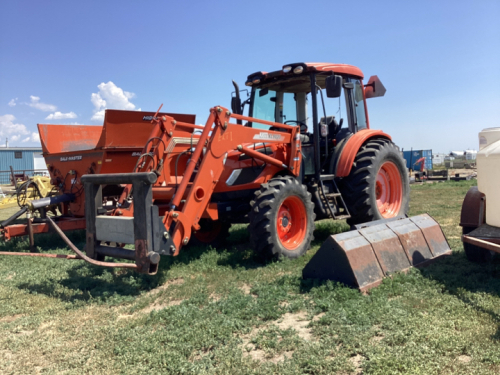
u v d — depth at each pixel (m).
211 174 4.82
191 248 6.12
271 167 5.57
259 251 5.09
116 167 7.26
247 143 5.23
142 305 3.90
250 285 4.38
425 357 2.58
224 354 2.84
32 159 36.88
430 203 10.81
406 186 7.25
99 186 4.48
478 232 4.00
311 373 2.57
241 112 6.58
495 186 4.03
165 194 5.33
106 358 2.89
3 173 32.12
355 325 3.11
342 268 3.92
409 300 3.53
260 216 5.02
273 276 4.51
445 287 3.82
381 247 4.24
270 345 2.93
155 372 2.68
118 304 4.02
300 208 5.53
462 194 13.08
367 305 3.45
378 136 7.05
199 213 4.69
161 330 3.28
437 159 56.75
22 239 7.44
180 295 4.12
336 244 3.94
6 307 3.93
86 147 8.80
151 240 3.98
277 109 6.61
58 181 8.04
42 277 4.98
